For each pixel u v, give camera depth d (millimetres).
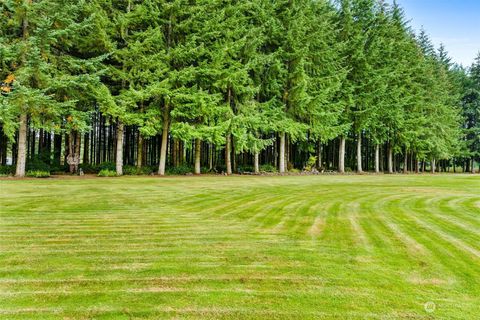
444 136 35125
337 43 24734
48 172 16594
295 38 21469
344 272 3953
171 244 4953
